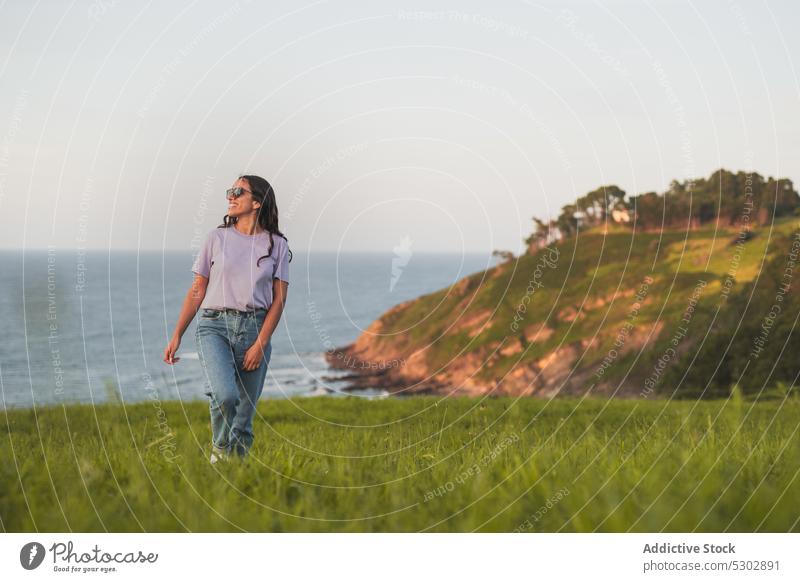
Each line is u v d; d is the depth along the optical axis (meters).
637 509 3.77
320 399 13.81
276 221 5.36
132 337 56.03
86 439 6.86
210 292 5.20
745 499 3.76
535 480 4.23
